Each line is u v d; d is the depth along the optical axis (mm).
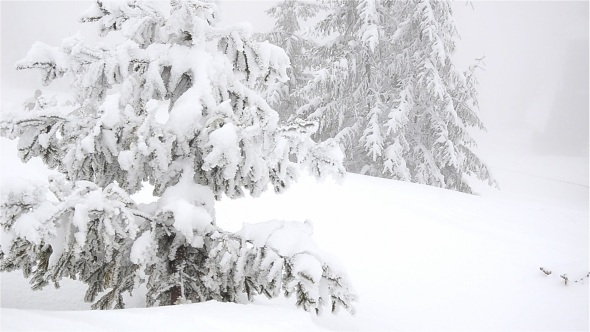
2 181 2646
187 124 3418
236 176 3629
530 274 7746
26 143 3229
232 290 3477
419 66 14625
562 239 9594
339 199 10227
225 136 3254
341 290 3396
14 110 3148
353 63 15227
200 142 3465
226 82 3785
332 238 8172
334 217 9117
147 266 3396
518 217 10891
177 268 3484
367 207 9922
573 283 7516
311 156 3846
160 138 3326
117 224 2842
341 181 3867
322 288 3418
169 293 3549
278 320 2848
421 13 14367
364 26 14281
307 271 3242
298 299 3293
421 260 7809
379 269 7305
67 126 3273
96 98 3621
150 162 3291
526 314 6555
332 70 14992
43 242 2729
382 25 15445
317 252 3393
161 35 3758
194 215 3348
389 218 9430
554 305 6906
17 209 2650
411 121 15812
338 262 3420
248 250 3488
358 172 16516
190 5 3650
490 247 8648
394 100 14773
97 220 2832
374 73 15648
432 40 13672
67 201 2738
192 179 3584
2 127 3119
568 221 11234
